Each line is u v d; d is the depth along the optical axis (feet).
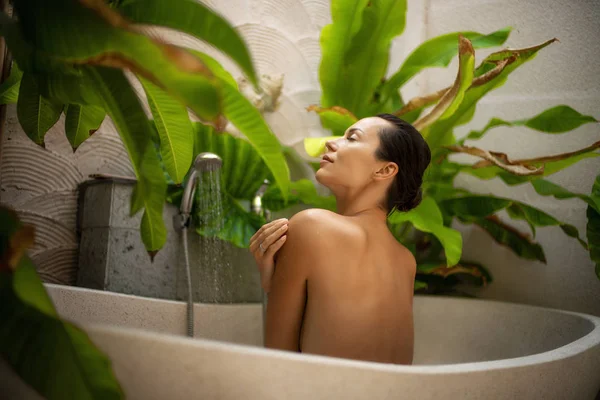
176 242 5.08
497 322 4.87
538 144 6.28
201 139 5.16
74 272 4.95
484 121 6.58
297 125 6.42
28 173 4.76
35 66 2.16
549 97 6.32
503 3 6.63
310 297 2.94
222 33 1.91
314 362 1.97
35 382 1.68
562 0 6.39
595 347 3.06
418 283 5.41
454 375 2.23
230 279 5.31
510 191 6.36
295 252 2.98
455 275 6.26
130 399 1.81
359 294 2.90
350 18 5.42
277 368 1.93
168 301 4.23
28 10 1.92
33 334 1.71
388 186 3.31
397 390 2.11
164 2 2.03
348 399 2.02
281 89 6.06
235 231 5.05
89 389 1.66
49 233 4.84
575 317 4.24
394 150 3.28
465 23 6.79
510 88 6.51
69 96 2.30
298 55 6.52
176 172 3.10
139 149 2.26
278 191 5.55
